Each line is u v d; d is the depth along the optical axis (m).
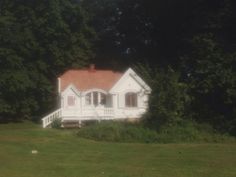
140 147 41.81
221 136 48.91
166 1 74.44
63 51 69.88
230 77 55.72
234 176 28.23
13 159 34.34
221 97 56.88
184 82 58.59
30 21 68.31
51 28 68.44
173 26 75.44
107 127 48.38
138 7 80.12
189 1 70.06
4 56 64.25
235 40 62.09
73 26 71.56
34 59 68.12
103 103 61.84
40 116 68.44
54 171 29.72
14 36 65.69
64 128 55.84
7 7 68.69
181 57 64.12
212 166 31.86
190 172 29.55
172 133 48.31
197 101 57.03
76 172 29.41
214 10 65.62
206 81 56.59
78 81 62.88
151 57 78.94
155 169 30.67
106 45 81.12
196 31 65.88
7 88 63.97
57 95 65.69
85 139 46.28
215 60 57.56
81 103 61.22
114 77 64.25
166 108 50.72
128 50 81.44
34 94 67.25
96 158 35.34
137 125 50.66
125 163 33.16
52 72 70.06
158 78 52.62
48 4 68.50
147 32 80.62
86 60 74.12
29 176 28.06
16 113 66.75
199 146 42.75
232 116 54.56
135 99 60.59
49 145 41.59
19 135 47.41
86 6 80.62
